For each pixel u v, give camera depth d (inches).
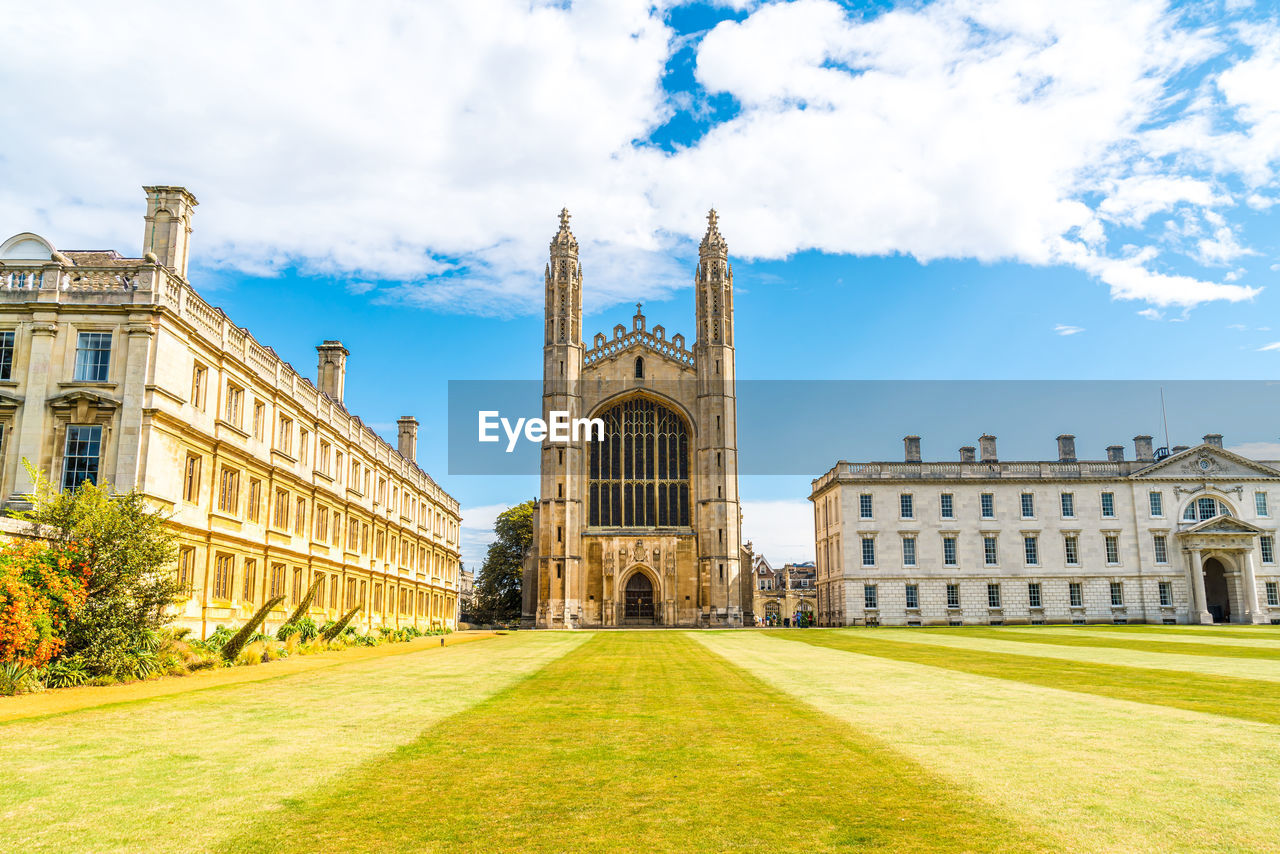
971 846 293.6
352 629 1740.9
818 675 880.9
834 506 3152.1
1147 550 2999.5
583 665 1047.6
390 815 333.7
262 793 363.9
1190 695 682.2
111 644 840.3
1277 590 2962.6
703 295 3403.1
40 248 1193.4
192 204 1312.7
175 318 1175.0
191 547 1221.1
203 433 1247.5
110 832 309.3
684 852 292.2
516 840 305.3
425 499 2856.8
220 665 1000.9
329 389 2140.7
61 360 1119.6
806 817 329.4
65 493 919.0
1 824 318.0
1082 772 395.5
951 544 3016.7
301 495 1690.5
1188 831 306.3
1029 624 2938.0
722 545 3193.9
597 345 3422.7
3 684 716.7
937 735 493.7
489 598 4033.0
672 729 522.0
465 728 525.7
